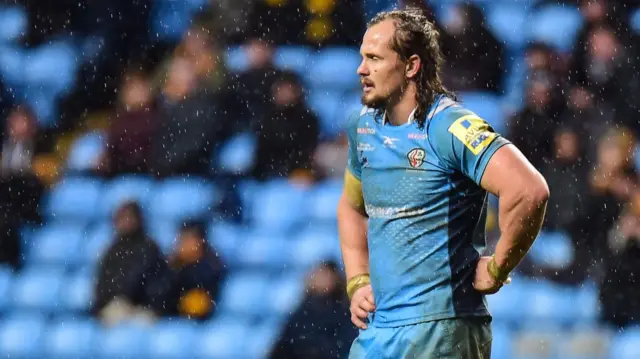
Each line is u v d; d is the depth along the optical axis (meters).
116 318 34.66
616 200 34.72
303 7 42.66
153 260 34.53
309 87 42.38
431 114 14.35
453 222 14.44
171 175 39.19
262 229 38.31
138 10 44.12
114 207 40.09
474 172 13.97
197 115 38.94
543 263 34.28
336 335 30.02
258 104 38.69
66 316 37.34
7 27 45.97
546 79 37.59
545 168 35.88
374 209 14.87
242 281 36.91
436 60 14.60
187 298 34.81
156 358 34.34
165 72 40.81
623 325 33.00
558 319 33.47
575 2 44.22
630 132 37.62
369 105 14.66
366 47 14.57
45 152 41.94
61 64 44.44
